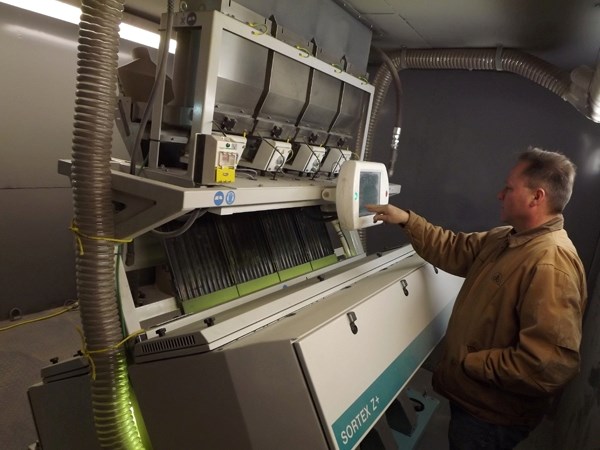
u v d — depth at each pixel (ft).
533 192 4.63
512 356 4.20
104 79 3.38
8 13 8.91
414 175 10.16
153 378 3.79
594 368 6.35
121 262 4.10
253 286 5.34
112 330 3.69
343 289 5.09
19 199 9.82
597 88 5.47
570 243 4.57
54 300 10.90
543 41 7.30
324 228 6.95
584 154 8.39
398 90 8.32
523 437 4.87
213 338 3.48
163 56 3.98
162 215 3.53
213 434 3.64
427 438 7.56
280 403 3.29
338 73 6.10
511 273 4.55
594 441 5.22
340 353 3.67
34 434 6.51
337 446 3.20
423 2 6.03
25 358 8.52
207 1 4.27
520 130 8.95
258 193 4.11
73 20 9.66
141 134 4.02
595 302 7.54
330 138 6.67
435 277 6.57
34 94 9.65
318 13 5.85
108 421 3.76
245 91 4.77
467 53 8.23
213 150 3.62
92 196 3.51
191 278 4.74
